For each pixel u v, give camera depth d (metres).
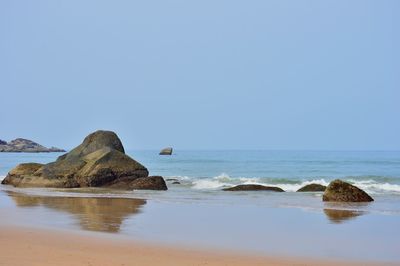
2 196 28.23
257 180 42.75
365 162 79.56
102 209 22.00
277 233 16.08
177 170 60.41
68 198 27.12
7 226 16.67
